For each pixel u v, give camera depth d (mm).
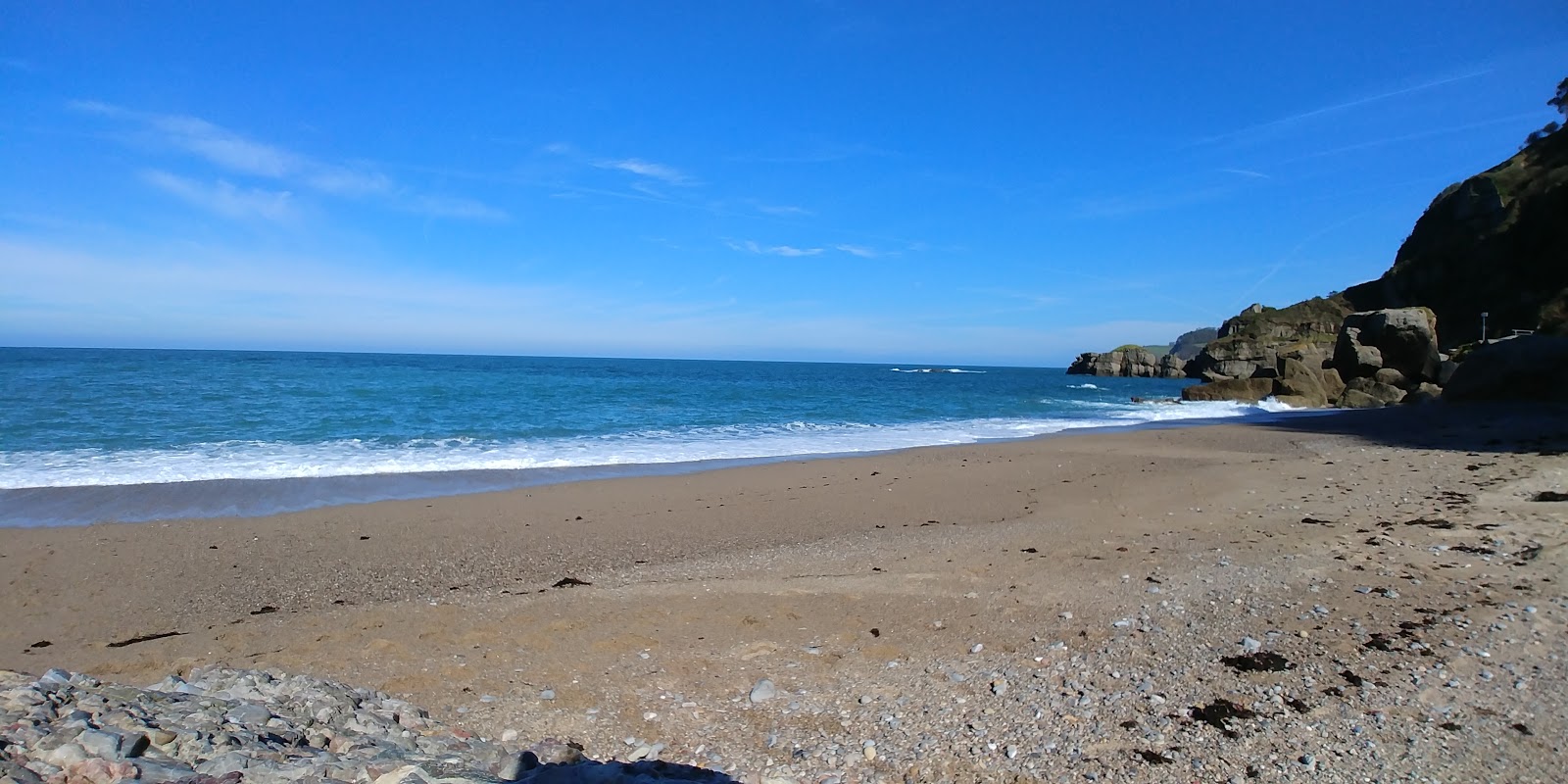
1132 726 4234
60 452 16641
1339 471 14203
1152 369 105500
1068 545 8898
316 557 9156
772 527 10805
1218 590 6684
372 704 4254
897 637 5855
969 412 35781
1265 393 42781
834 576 7633
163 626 6840
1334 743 3973
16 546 9445
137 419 22094
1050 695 4703
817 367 175500
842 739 4180
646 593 7047
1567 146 64062
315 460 16516
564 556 9266
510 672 5082
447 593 7676
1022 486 13898
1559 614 5641
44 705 3359
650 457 18141
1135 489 13117
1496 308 61312
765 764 3891
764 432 24344
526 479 14859
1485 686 4551
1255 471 14664
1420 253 72812
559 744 3922
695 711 4539
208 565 8750
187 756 3109
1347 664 4953
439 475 15070
